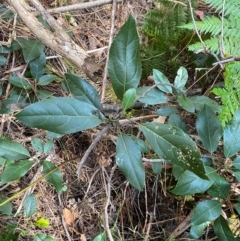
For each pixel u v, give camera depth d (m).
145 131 0.36
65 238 0.52
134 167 0.37
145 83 0.59
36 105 0.34
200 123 0.42
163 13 0.60
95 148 0.53
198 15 0.63
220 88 0.51
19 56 0.58
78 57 0.49
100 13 0.67
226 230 0.42
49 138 0.49
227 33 0.55
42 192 0.52
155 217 0.53
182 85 0.47
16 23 0.60
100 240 0.43
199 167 0.34
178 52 0.61
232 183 0.49
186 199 0.52
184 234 0.52
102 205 0.53
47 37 0.49
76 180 0.54
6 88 0.56
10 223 0.49
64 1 0.65
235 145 0.41
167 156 0.36
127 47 0.36
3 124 0.53
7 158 0.43
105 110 0.49
